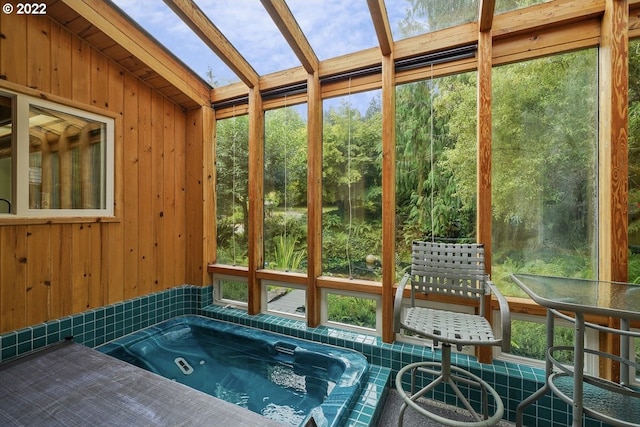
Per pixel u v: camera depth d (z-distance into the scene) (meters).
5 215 1.80
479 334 1.38
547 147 1.89
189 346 2.56
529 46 1.88
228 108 3.01
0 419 1.27
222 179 3.06
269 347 2.34
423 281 1.92
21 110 1.84
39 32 1.91
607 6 1.67
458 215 2.10
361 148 2.43
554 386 1.37
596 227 1.78
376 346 2.11
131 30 2.26
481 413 1.75
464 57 2.03
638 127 1.67
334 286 2.39
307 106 2.52
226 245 3.04
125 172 2.46
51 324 1.97
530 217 1.93
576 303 1.14
